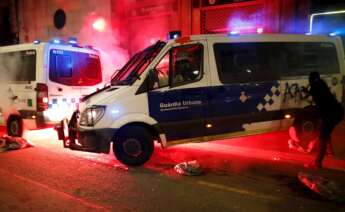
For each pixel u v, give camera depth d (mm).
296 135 7285
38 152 7316
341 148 7207
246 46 6734
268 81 6875
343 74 7719
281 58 7035
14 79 8422
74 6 16375
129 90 6086
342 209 4391
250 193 4934
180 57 6250
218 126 6531
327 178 5199
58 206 4539
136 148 6191
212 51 6441
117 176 5719
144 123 6203
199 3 12953
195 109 6352
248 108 6719
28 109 8117
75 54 8688
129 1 14758
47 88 8008
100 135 6023
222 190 5055
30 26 18266
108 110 5996
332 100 5875
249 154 6938
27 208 4480
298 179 5430
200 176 5676
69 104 8461
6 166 6289
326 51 7559
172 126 6246
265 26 11422
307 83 7242
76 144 6402
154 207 4488
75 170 6039
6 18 19219
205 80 6383
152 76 6098
